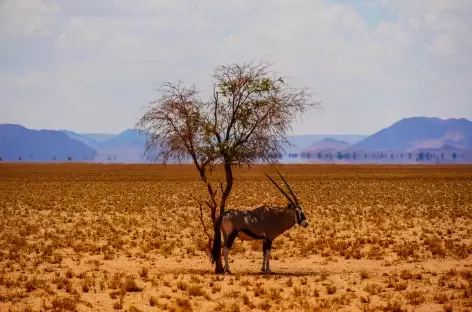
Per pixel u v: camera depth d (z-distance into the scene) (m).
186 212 86.44
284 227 39.41
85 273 38.28
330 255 47.19
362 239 54.03
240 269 41.78
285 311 28.23
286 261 45.28
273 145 40.72
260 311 28.44
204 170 40.97
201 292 32.22
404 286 33.12
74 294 32.44
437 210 85.19
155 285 34.72
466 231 61.38
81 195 122.38
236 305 28.52
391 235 58.53
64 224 69.88
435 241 52.53
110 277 37.25
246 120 40.09
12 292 32.69
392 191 134.75
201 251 50.25
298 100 40.62
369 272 39.12
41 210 88.75
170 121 40.34
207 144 40.09
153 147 40.62
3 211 84.19
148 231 62.91
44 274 38.75
